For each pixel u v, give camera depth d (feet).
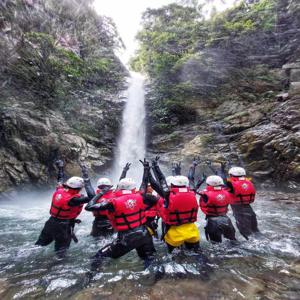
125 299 10.59
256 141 49.08
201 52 67.77
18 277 13.10
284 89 58.85
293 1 62.64
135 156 62.80
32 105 51.78
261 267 13.47
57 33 64.59
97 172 53.01
